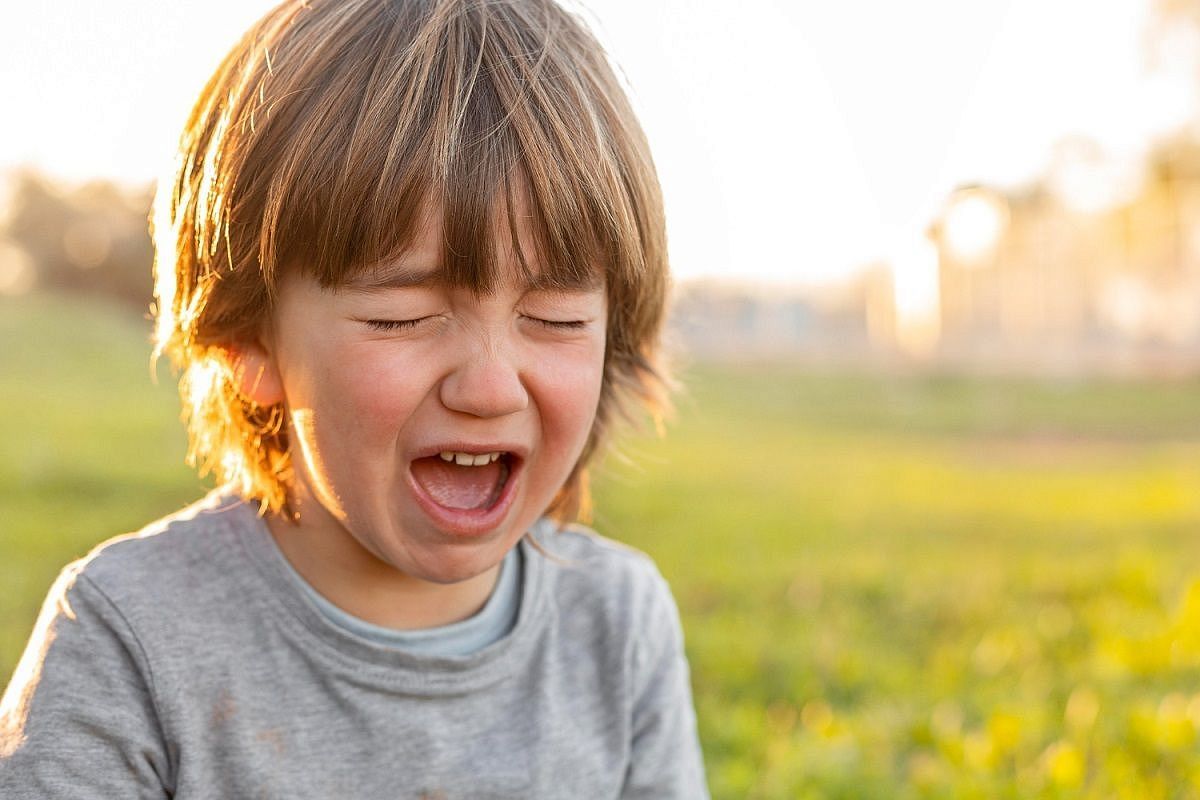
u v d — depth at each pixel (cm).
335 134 127
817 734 294
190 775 136
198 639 139
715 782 267
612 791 158
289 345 133
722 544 593
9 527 535
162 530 148
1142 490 874
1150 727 281
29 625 383
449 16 134
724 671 364
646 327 152
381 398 126
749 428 1359
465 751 146
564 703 156
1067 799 251
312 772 140
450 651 152
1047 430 1492
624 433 172
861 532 650
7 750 131
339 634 142
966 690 348
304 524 146
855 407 1711
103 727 132
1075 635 416
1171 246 2083
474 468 136
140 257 2650
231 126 136
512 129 128
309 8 139
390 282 124
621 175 140
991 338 2222
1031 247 2183
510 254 126
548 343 133
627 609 166
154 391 1278
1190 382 1953
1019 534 662
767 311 2412
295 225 127
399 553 133
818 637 409
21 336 1562
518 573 160
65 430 875
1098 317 2144
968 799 253
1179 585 494
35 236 2734
